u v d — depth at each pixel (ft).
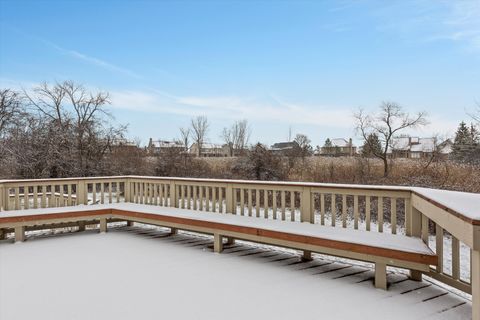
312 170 51.75
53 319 8.56
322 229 12.75
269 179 51.06
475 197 9.38
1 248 15.51
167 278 11.53
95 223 20.42
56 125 52.95
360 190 12.84
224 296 10.01
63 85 59.06
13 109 49.96
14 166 47.44
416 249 9.84
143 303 9.51
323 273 12.10
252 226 13.47
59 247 15.67
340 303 9.48
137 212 17.49
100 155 55.57
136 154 60.64
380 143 58.75
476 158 46.65
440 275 9.91
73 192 41.47
